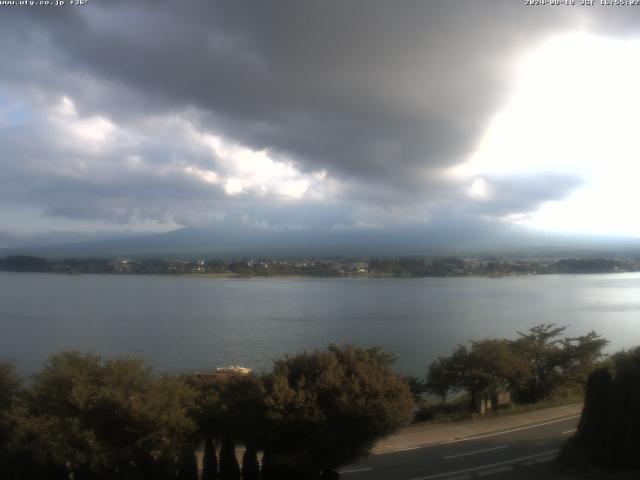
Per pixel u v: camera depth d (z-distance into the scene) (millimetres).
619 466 18953
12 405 16078
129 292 154250
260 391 17328
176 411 16203
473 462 21141
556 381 34000
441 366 31219
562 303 121000
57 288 168000
